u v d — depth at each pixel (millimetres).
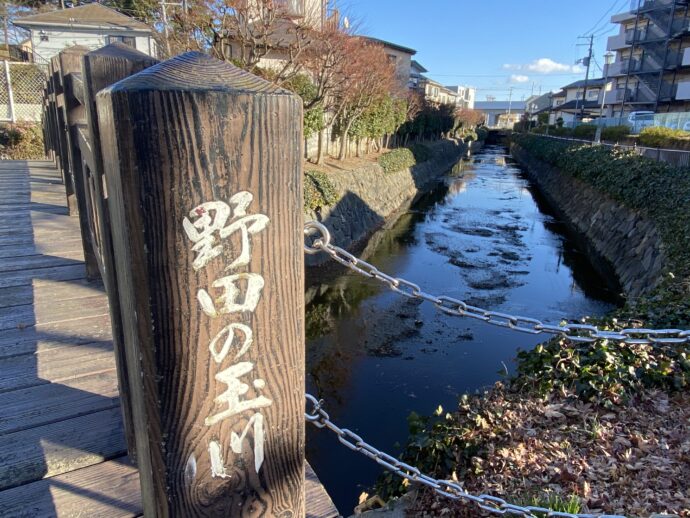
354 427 5285
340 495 4285
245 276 894
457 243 13586
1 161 9180
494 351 7184
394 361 6832
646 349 4250
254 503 1031
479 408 4035
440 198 21578
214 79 832
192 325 867
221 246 854
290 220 923
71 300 2871
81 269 3367
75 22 17719
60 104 4086
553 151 26188
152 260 814
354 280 10094
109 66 1261
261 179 866
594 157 16828
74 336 2453
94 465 1626
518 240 14141
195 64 862
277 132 861
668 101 28922
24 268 3355
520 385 4238
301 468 1084
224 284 875
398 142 27844
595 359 4109
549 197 21641
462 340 7531
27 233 4121
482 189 24703
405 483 3512
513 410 3863
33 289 3014
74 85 2336
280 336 968
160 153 775
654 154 12672
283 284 944
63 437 1727
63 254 3652
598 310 8875
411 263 11555
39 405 1903
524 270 11195
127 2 21547
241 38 8945
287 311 965
